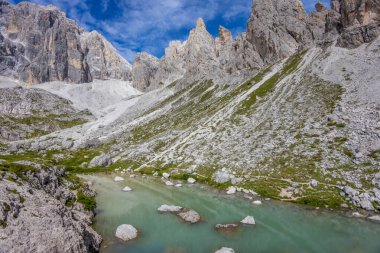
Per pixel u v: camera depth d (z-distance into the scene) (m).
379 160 51.84
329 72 106.50
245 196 53.34
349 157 56.03
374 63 96.81
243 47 184.12
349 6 128.75
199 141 92.06
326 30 143.62
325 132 68.25
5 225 23.98
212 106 133.88
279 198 50.47
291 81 116.12
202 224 38.91
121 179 72.94
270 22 172.75
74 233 28.30
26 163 44.25
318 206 45.78
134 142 125.69
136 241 33.47
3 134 181.12
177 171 76.00
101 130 175.88
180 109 161.75
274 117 88.94
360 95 80.44
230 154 75.31
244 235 34.91
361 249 30.77
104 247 31.89
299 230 36.31
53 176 45.97
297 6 174.62
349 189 46.97
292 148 66.62
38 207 29.56
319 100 88.19
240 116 101.69
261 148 72.06
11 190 30.28
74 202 44.03
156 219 41.34
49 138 167.25
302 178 54.81
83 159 111.06
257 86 130.00
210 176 67.88
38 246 24.08
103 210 46.31
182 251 30.70
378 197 43.66
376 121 64.12
